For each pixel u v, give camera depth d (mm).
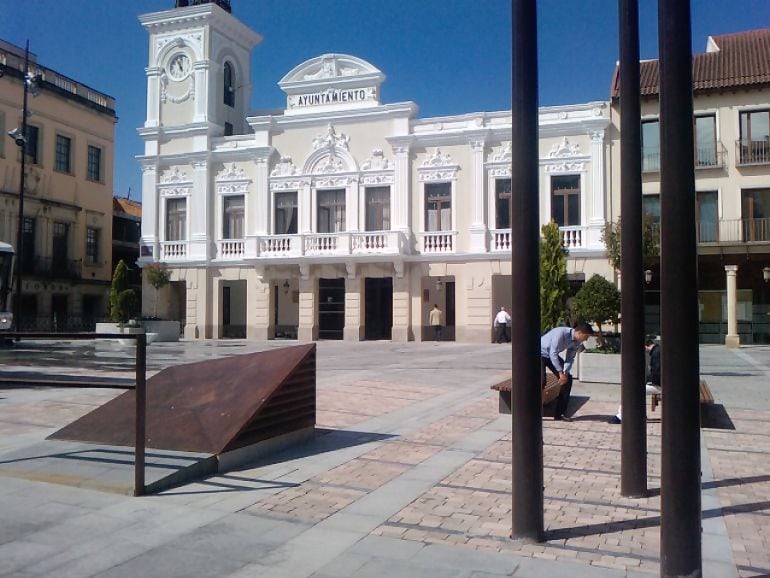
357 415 9977
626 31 6102
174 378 8227
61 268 37625
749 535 4957
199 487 6105
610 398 11930
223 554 4551
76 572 4254
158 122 34688
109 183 41219
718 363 19625
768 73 27484
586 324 9641
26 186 35156
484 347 26422
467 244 29891
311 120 32156
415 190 30719
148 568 4320
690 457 3877
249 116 36281
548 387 9758
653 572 4238
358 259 30469
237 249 33375
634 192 5988
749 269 28078
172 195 34375
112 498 5746
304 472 6637
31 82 30969
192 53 34250
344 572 4254
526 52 4727
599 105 28203
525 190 4680
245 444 7000
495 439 8234
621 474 5984
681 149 3902
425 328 31250
